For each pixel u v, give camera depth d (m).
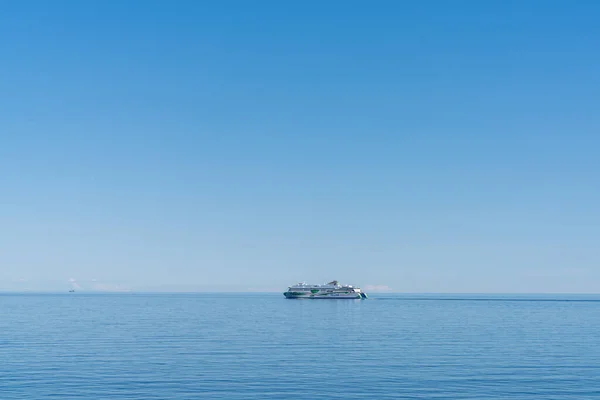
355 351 95.56
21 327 148.25
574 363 81.56
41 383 65.25
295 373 72.56
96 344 104.81
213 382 66.31
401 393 60.84
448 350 97.38
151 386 63.91
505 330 144.38
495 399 58.28
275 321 177.75
